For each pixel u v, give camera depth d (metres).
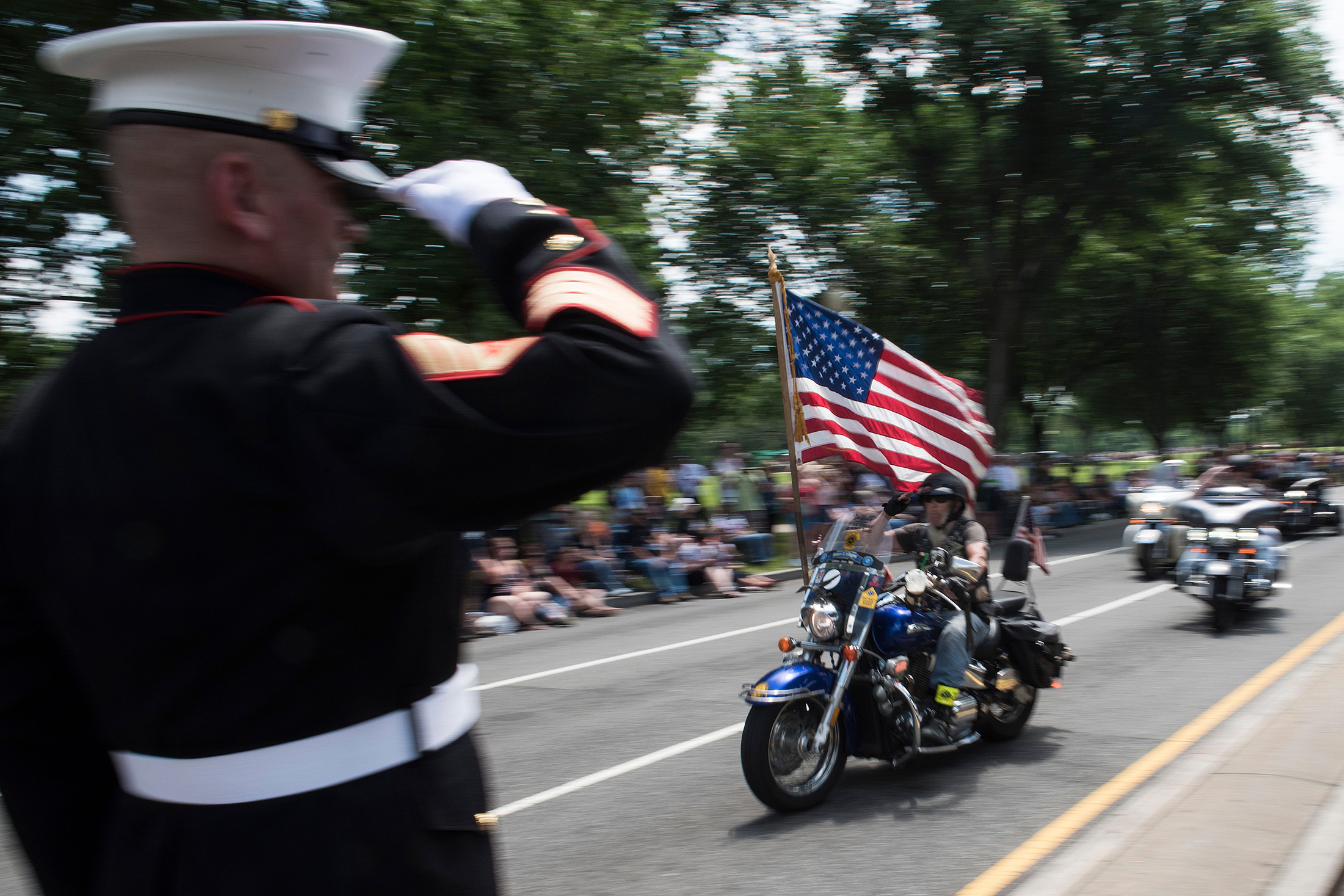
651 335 0.96
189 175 1.01
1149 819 4.05
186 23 0.97
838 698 5.00
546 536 13.42
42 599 1.09
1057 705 6.94
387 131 11.50
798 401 5.71
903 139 24.89
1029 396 37.62
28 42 10.08
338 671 0.99
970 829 4.62
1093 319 32.56
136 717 1.00
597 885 4.20
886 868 4.22
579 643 10.81
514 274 1.02
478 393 0.91
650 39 14.75
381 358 0.93
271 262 1.05
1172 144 23.25
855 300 24.50
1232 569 9.60
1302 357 54.34
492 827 1.16
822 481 17.36
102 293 10.93
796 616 12.12
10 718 1.14
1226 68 22.77
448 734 1.10
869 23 22.86
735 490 17.62
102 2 9.77
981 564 5.45
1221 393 34.75
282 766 0.98
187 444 0.94
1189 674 7.80
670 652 9.99
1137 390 37.03
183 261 1.03
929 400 6.05
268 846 0.97
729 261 20.30
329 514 0.91
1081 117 23.09
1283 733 5.29
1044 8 21.38
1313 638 9.19
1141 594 12.63
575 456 0.92
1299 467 24.09
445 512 0.93
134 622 0.98
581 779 5.73
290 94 1.04
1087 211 25.61
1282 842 3.73
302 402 0.92
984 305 25.94
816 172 20.33
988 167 24.34
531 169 12.08
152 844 1.01
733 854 4.47
